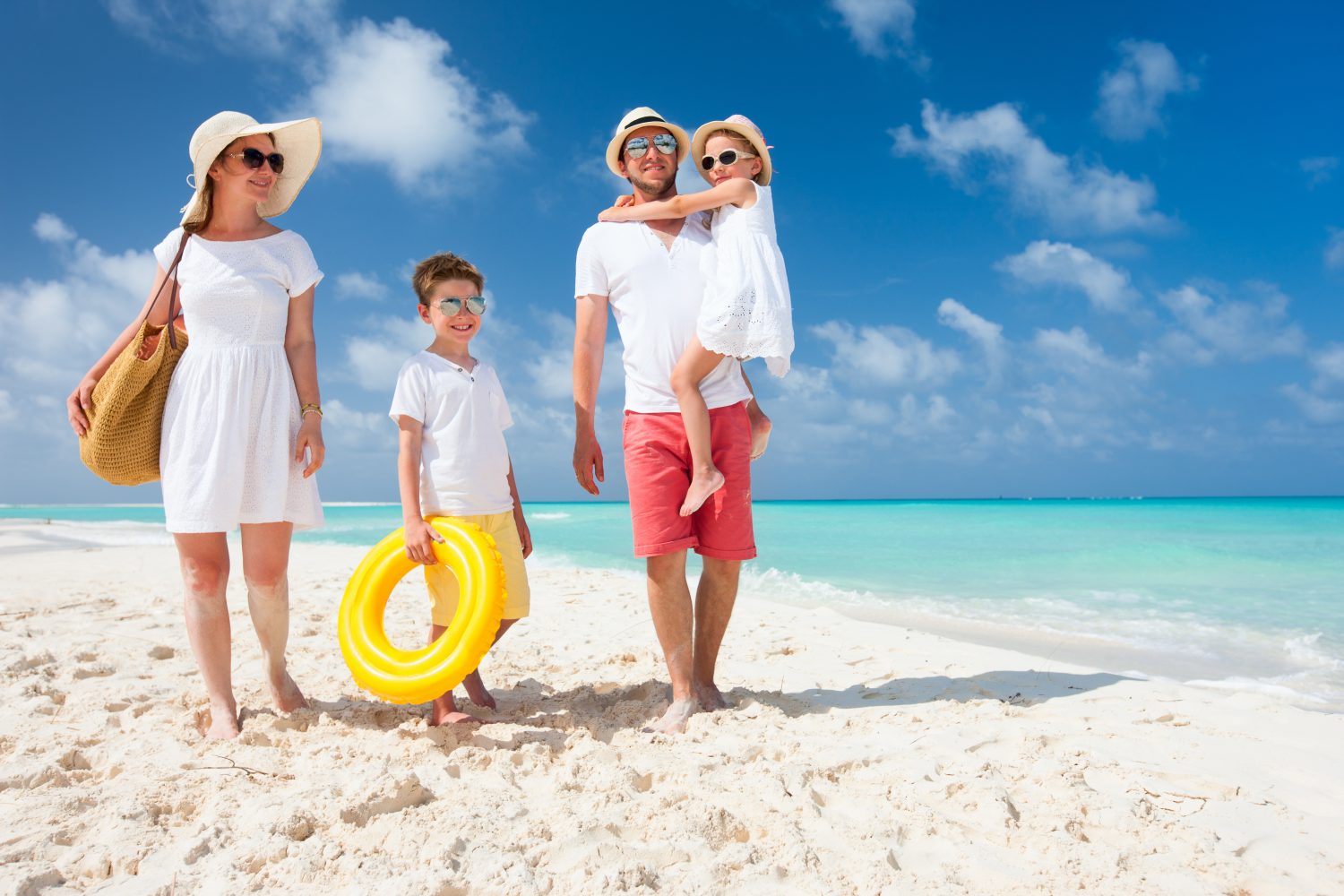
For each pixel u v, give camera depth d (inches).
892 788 100.5
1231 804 96.5
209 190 126.0
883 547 516.7
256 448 124.1
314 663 171.2
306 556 432.1
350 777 102.3
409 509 128.1
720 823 88.8
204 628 123.1
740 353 124.8
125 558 385.4
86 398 125.0
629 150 136.9
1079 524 765.3
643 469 128.8
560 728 125.4
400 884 74.6
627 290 133.0
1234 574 371.9
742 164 137.2
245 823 89.2
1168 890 77.1
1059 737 118.9
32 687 141.9
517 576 138.0
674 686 129.0
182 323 127.5
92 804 94.7
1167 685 150.8
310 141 135.3
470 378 135.9
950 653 185.5
